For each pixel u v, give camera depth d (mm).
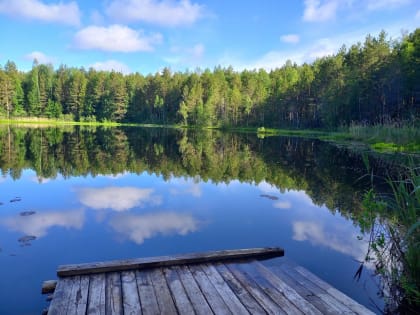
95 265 2879
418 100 22750
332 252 3777
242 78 51562
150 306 2340
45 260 3408
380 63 26438
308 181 8141
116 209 5352
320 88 34125
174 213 5223
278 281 2811
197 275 2877
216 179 8258
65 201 5746
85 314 2209
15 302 2602
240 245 3955
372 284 3029
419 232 2850
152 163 10719
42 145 14906
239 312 2309
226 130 39719
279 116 40750
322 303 2465
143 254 3631
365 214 3934
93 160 10922
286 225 4742
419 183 2846
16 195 6082
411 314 2586
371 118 26734
